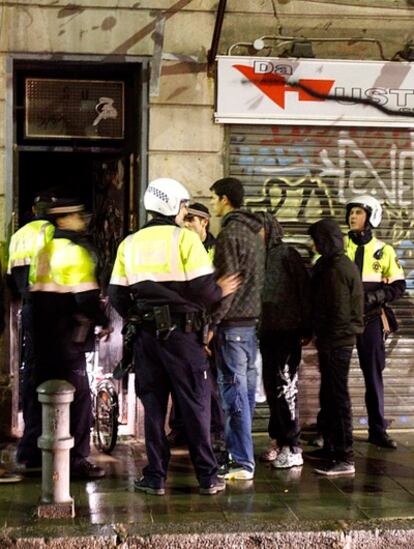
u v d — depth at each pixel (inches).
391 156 352.8
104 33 336.2
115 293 259.8
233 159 345.7
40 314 279.4
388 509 247.3
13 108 338.0
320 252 283.7
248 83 342.0
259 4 343.9
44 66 341.7
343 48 349.1
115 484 270.5
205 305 254.5
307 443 329.4
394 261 325.1
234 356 270.5
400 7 350.6
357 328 280.4
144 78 339.9
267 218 290.2
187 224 302.7
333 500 255.6
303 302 281.9
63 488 237.8
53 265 279.6
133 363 262.7
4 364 326.3
